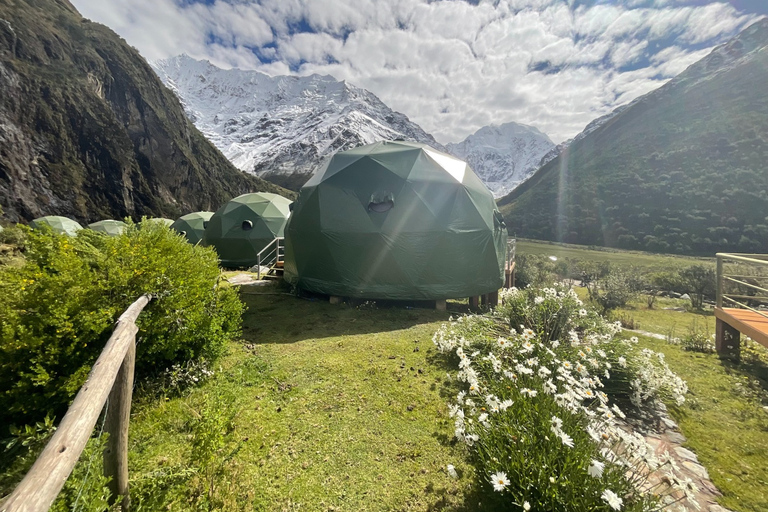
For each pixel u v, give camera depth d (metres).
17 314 2.78
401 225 7.21
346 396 3.62
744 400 3.84
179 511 2.09
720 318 5.54
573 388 3.29
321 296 8.28
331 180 7.92
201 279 4.13
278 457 2.67
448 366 4.45
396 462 2.68
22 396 2.63
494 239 7.89
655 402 3.77
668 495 2.41
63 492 1.65
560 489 1.95
